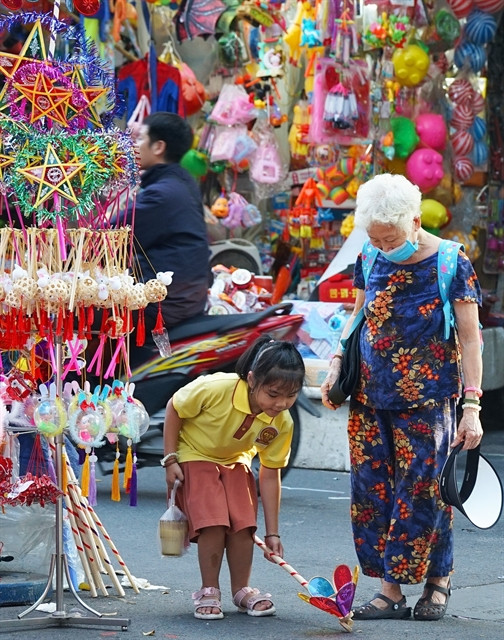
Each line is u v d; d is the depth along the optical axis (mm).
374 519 10703
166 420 10641
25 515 11195
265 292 20266
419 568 10375
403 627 10195
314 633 9891
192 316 16047
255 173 22609
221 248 22891
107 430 10133
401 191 9969
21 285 9406
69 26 10172
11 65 9602
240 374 10383
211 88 23094
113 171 9844
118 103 10156
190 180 16156
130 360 15898
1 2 10195
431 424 10352
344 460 19234
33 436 11008
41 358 10641
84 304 9703
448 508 10570
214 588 10500
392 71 22172
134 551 13430
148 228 15578
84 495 10195
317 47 21719
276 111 22797
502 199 25672
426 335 10320
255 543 10680
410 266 10359
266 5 22312
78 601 10188
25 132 9508
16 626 9789
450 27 22750
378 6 21703
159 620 10273
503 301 25969
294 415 17562
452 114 23188
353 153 22516
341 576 10195
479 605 11156
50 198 9734
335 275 20234
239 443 10445
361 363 10625
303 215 22906
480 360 10281
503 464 20344
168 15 22594
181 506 10648
